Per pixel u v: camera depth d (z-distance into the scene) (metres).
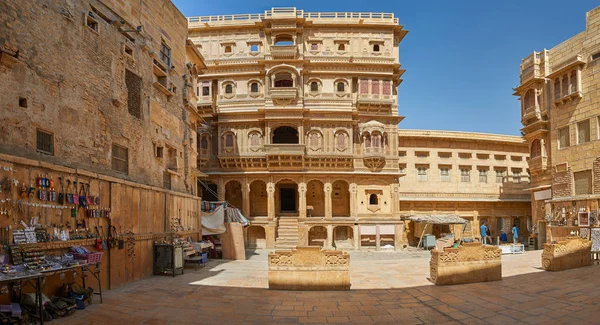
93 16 15.40
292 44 41.47
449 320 10.87
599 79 29.03
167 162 22.36
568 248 19.11
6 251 10.27
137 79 18.77
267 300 13.04
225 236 27.45
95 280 13.88
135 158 18.20
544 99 34.41
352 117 40.06
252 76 40.31
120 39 17.23
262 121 39.31
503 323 10.52
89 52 14.92
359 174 39.25
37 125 12.06
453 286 15.23
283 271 14.80
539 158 34.53
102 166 15.48
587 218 28.70
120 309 11.69
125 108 17.42
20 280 9.44
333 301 12.92
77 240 12.93
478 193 47.66
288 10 39.84
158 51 21.38
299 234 38.38
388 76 40.31
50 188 12.04
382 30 40.78
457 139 47.38
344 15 40.84
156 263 18.52
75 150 13.84
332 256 14.83
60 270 10.71
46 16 12.67
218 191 39.44
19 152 11.31
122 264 15.80
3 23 10.98
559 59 32.91
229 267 22.03
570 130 31.41
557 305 12.01
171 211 21.69
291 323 10.60
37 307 10.03
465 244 15.95
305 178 39.28
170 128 22.80
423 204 46.19
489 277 16.11
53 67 12.89
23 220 10.98
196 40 40.88
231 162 39.16
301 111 38.69
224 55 40.53
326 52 40.31
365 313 11.55
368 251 37.69
